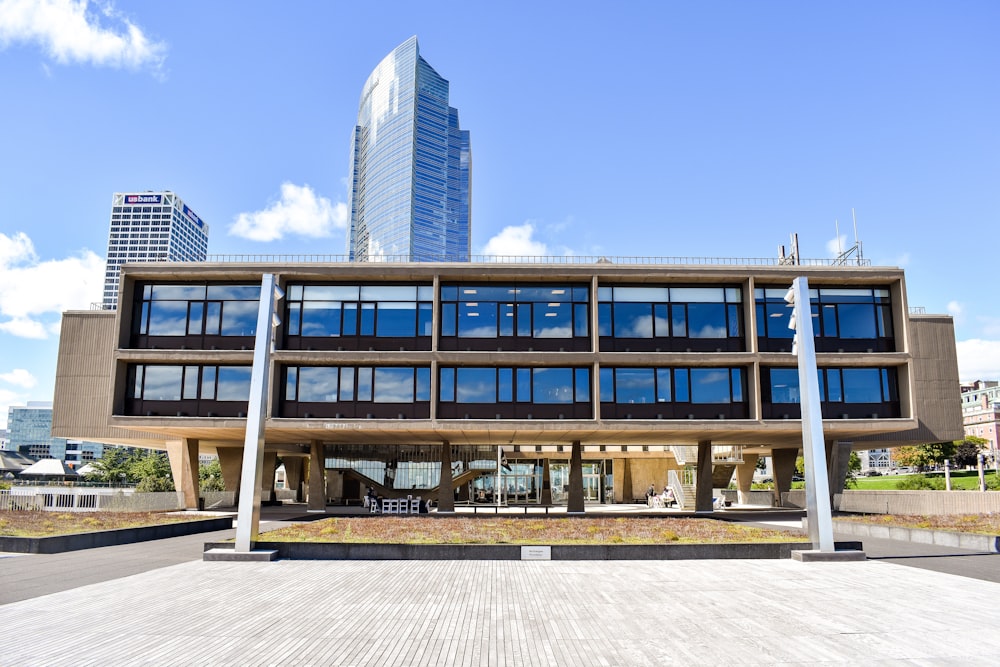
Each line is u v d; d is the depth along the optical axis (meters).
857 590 14.79
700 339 38.41
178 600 13.38
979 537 21.59
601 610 12.68
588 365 37.75
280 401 37.94
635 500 61.22
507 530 23.97
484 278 38.34
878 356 37.50
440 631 11.01
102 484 91.31
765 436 40.47
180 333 38.69
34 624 11.27
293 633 10.79
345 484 55.88
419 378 37.81
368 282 38.78
